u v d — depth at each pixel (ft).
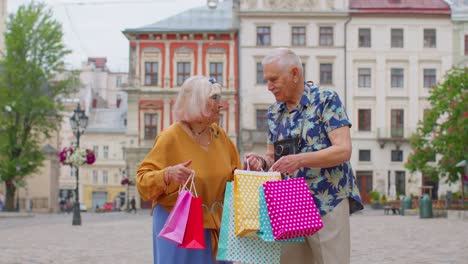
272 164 16.44
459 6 175.22
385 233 56.49
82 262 34.01
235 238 14.32
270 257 14.32
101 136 270.26
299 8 173.17
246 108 173.37
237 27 175.42
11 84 147.84
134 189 177.47
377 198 154.61
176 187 14.84
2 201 163.73
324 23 174.09
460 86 99.66
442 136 99.91
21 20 147.23
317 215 14.03
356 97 174.29
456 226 67.72
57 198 192.95
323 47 173.88
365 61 174.60
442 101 100.27
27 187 180.24
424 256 35.40
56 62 149.18
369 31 175.01
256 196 14.24
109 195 268.41
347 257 15.53
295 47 173.78
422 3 176.96
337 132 15.34
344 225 15.48
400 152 174.50
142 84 176.24
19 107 145.69
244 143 172.04
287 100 15.88
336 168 15.52
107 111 279.08
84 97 275.59
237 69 175.01
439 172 104.01
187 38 175.94
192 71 175.83
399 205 122.72
